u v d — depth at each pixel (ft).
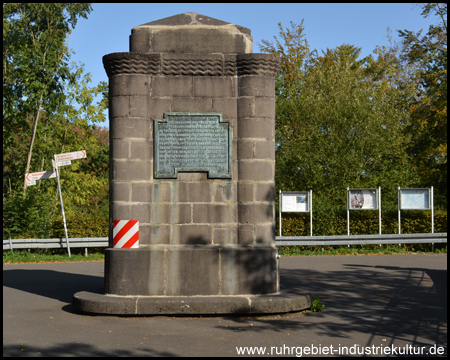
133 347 25.98
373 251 75.66
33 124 120.78
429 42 113.19
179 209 35.09
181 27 35.91
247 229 35.06
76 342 26.89
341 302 37.99
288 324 30.99
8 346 26.16
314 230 79.51
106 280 34.60
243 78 35.55
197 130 35.29
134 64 35.12
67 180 134.00
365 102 97.40
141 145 34.99
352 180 93.04
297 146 96.68
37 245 74.54
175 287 34.12
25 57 116.06
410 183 93.40
